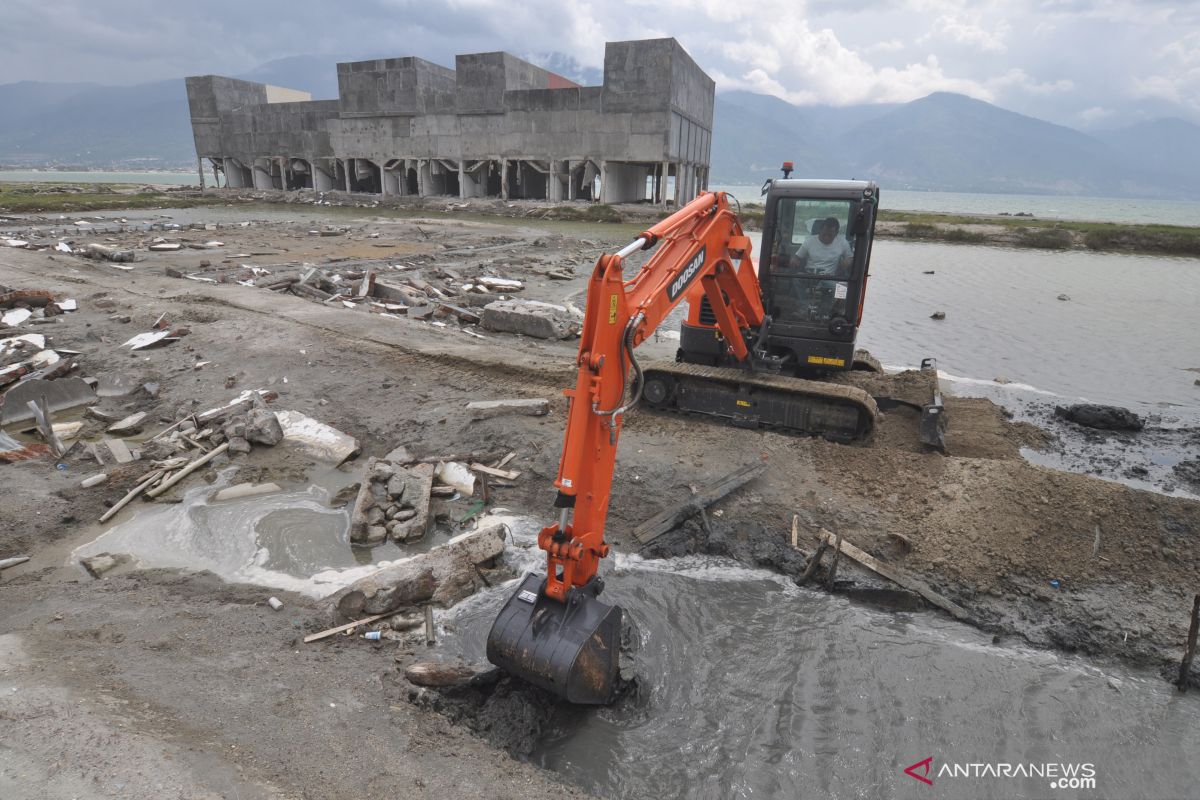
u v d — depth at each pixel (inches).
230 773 157.6
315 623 236.1
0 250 940.6
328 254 1069.1
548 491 329.4
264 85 3117.6
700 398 383.9
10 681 184.1
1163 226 1911.9
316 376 463.5
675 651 233.9
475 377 465.4
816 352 393.4
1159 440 426.3
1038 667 228.7
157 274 821.9
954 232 1676.9
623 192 2299.5
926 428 360.5
